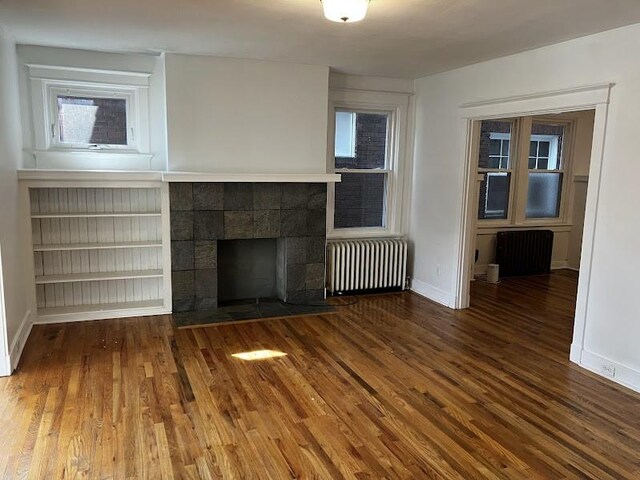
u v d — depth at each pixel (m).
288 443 2.80
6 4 3.25
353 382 3.60
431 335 4.64
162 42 4.28
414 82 6.05
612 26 3.54
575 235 7.63
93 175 4.50
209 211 4.97
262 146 5.15
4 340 3.54
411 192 6.27
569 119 7.37
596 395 3.46
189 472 2.51
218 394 3.36
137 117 4.95
